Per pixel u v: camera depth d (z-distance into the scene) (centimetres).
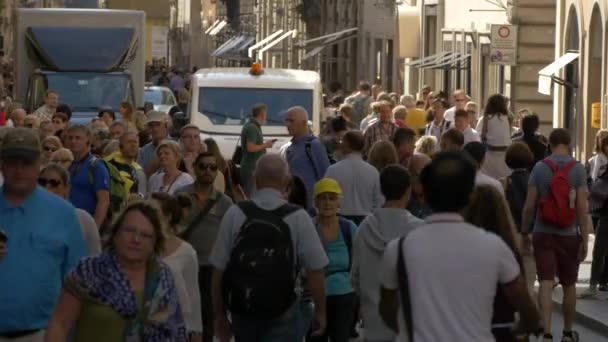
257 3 18012
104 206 2791
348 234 2452
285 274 2064
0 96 5719
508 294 1506
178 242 2103
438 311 1478
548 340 2906
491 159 4116
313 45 13825
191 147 3334
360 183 3030
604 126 5934
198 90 5341
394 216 2195
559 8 6806
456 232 1496
